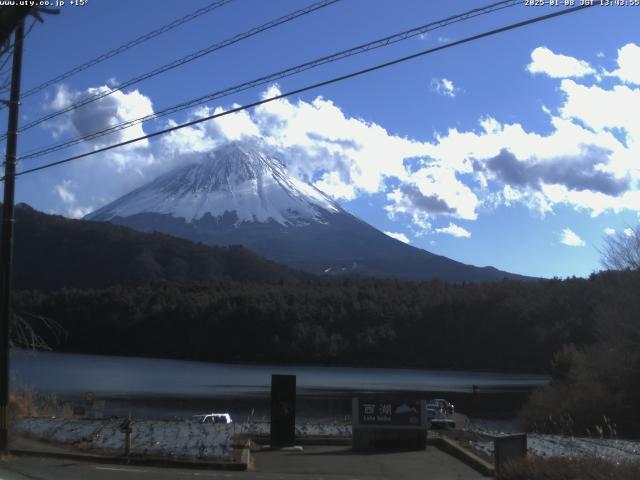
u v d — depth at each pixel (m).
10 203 18.00
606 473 12.45
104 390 70.75
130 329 129.00
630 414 37.97
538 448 18.73
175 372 97.38
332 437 22.28
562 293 109.25
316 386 83.19
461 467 17.17
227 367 112.31
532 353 107.19
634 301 40.38
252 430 23.88
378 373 106.44
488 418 53.53
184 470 16.02
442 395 73.25
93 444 19.27
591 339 96.06
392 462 18.03
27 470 14.97
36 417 26.73
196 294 137.88
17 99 17.83
